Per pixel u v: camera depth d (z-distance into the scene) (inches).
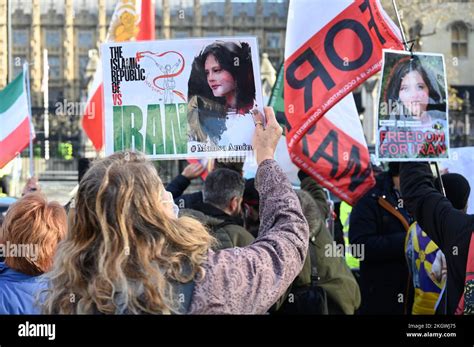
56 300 72.8
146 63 118.4
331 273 145.6
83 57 2285.9
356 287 151.0
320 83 150.4
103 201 71.3
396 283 176.4
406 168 116.3
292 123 151.6
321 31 149.7
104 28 2279.8
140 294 69.9
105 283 70.3
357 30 149.5
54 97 2229.3
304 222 81.0
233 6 2267.5
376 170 207.0
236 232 144.3
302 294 140.4
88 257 71.9
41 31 2262.6
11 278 105.3
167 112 118.2
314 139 179.3
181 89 117.7
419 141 121.9
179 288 71.5
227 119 116.9
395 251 173.9
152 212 72.2
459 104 1315.2
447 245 99.8
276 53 2269.9
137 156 76.5
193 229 74.7
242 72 116.6
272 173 84.9
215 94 116.6
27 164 1411.2
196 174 192.5
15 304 102.5
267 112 91.9
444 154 122.3
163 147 117.9
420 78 123.5
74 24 2282.2
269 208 82.2
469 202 179.8
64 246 73.4
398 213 178.2
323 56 150.1
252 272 73.7
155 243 71.1
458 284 98.6
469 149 184.1
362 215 178.9
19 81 231.0
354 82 149.4
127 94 118.5
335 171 179.2
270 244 77.2
